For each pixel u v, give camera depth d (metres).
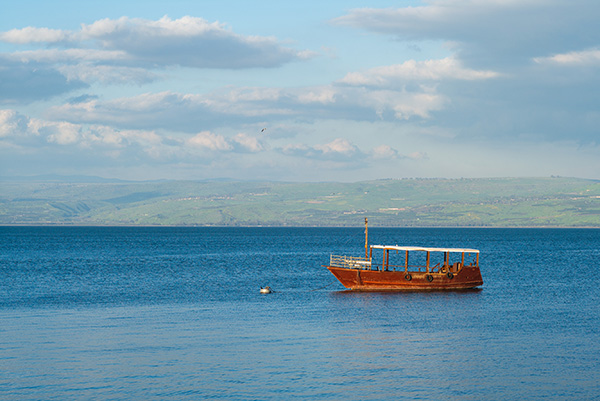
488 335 63.53
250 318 72.94
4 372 50.03
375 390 46.09
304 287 105.25
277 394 45.28
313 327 67.50
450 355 55.31
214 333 64.06
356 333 64.31
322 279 119.69
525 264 163.38
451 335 63.50
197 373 49.91
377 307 81.38
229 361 53.16
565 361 53.41
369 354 55.56
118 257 185.75
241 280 117.81
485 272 138.00
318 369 51.00
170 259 177.38
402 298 89.69
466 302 86.19
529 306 82.88
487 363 52.78
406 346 58.66
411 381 48.09
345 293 95.38
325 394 45.28
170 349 57.12
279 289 102.31
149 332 64.50
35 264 155.62
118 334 63.41
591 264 163.50
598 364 52.53
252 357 54.44
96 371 50.34
